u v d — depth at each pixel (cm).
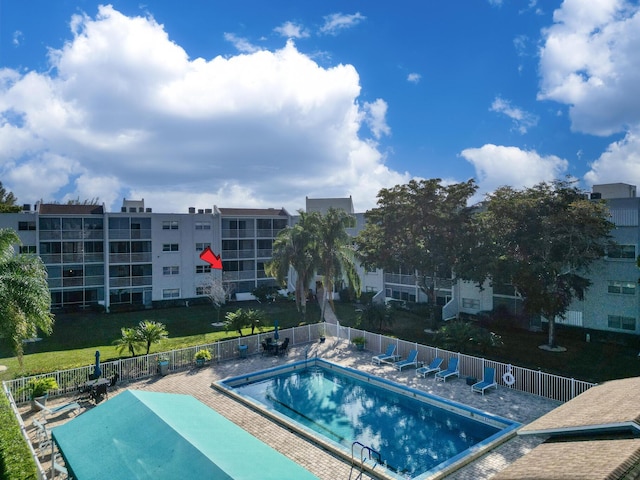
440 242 3250
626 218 3081
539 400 1964
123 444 1010
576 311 3316
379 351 2783
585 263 2838
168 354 2422
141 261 4797
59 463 1377
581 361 2664
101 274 4741
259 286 5253
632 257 3056
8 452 1147
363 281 5112
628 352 2855
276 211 6041
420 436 1712
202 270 5122
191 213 5219
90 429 1111
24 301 1998
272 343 2728
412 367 2481
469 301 3978
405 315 4150
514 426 1653
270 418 1778
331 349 2878
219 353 2623
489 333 2597
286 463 952
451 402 1919
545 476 877
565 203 2786
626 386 1390
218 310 4391
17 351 2023
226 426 1124
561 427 1102
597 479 772
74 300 4672
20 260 2150
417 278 3700
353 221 3956
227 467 852
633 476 805
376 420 1872
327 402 2084
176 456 919
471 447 1482
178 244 5003
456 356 2339
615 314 3138
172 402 1236
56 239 4506
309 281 3900
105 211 4656
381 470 1348
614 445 953
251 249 5525
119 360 2241
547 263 2739
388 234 3538
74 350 3022
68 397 2025
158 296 4894
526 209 2830
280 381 2381
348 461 1434
